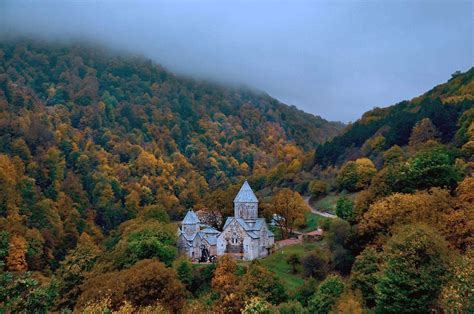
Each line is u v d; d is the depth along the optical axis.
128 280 67.62
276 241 118.06
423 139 147.12
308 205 157.12
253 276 69.44
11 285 34.75
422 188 83.56
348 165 152.75
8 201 152.62
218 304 66.06
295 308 56.66
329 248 87.44
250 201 120.12
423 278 48.28
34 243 134.00
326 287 59.56
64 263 91.69
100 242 163.75
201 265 104.94
